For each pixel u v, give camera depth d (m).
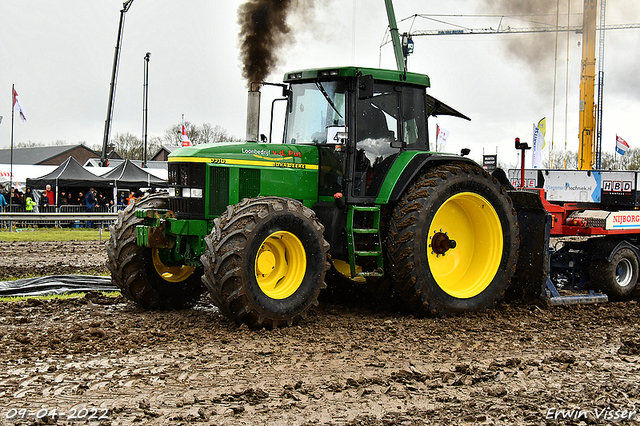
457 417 4.25
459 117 8.78
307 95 7.84
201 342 6.03
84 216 20.17
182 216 7.14
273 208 6.57
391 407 4.41
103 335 6.20
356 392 4.70
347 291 8.49
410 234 7.16
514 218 8.04
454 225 8.01
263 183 7.27
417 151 7.75
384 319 7.30
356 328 6.79
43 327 6.66
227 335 6.31
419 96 8.05
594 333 6.77
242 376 5.01
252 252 6.39
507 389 4.84
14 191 24.92
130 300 7.98
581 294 9.31
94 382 4.82
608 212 9.38
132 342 5.99
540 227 8.20
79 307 7.76
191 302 8.03
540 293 8.20
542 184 11.20
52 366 5.14
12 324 6.79
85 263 12.37
